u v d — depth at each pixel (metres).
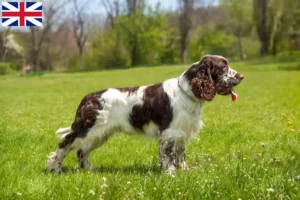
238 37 81.81
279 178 5.58
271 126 11.30
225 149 8.46
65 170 7.16
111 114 6.86
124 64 76.00
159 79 40.88
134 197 5.13
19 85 37.19
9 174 6.26
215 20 85.69
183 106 6.61
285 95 22.03
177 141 6.68
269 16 74.19
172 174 5.95
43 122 12.70
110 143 9.05
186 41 78.25
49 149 8.67
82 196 5.12
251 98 20.89
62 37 82.75
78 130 6.97
